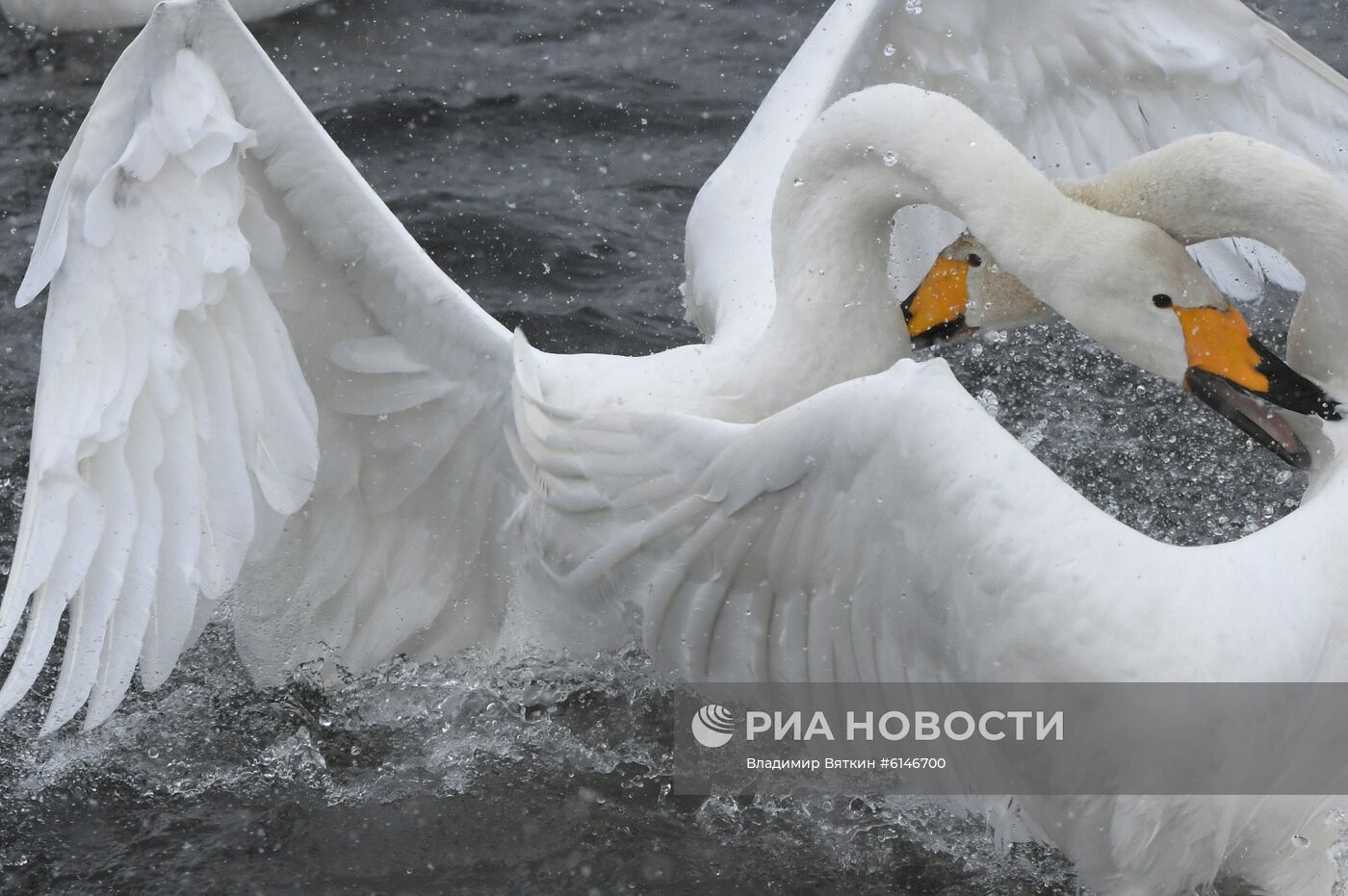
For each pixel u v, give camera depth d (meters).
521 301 15.05
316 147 9.93
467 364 10.65
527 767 10.38
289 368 10.17
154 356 9.68
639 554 9.36
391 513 11.23
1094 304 10.22
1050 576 8.02
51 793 10.16
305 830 9.92
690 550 9.05
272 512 10.48
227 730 10.79
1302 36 18.77
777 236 10.94
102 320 9.66
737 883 9.43
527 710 10.77
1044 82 13.34
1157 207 10.19
